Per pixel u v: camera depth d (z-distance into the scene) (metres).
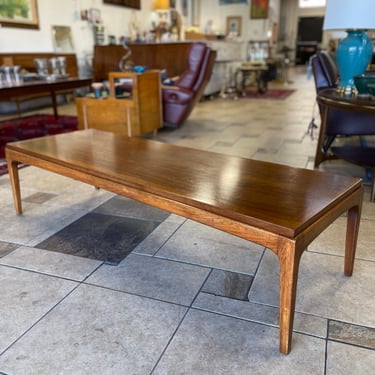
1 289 1.41
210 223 1.15
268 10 10.91
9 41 5.47
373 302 1.33
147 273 1.51
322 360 1.09
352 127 2.83
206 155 1.70
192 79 4.16
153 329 1.21
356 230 1.40
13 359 1.09
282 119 5.07
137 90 3.59
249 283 1.45
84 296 1.37
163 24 8.07
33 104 5.88
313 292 1.39
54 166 1.66
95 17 6.95
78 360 1.09
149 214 2.06
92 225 1.93
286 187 1.28
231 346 1.14
